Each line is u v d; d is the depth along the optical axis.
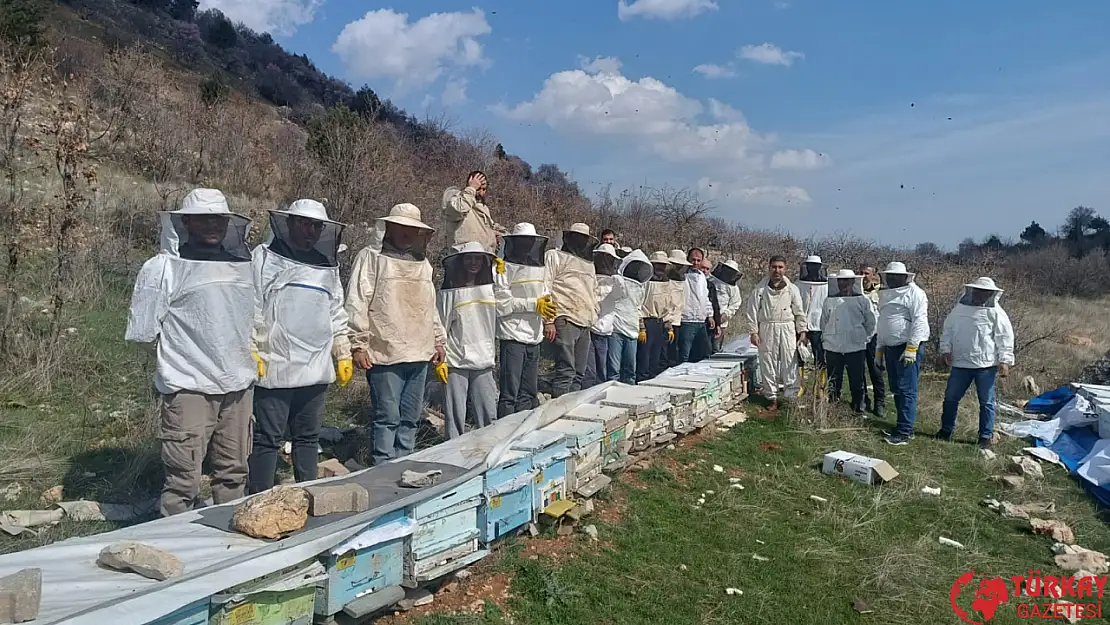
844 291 9.57
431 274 5.43
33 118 11.27
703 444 7.74
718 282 11.29
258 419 4.52
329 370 4.68
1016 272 24.03
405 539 3.74
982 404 8.58
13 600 2.28
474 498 4.22
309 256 4.57
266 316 4.41
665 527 5.57
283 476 5.45
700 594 4.69
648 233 18.83
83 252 8.64
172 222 3.93
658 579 4.77
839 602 4.87
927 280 16.72
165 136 14.49
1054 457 8.22
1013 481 7.26
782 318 9.59
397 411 5.25
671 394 7.13
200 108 16.42
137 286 3.90
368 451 5.95
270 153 17.31
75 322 7.54
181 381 3.94
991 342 8.45
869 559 5.52
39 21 15.80
